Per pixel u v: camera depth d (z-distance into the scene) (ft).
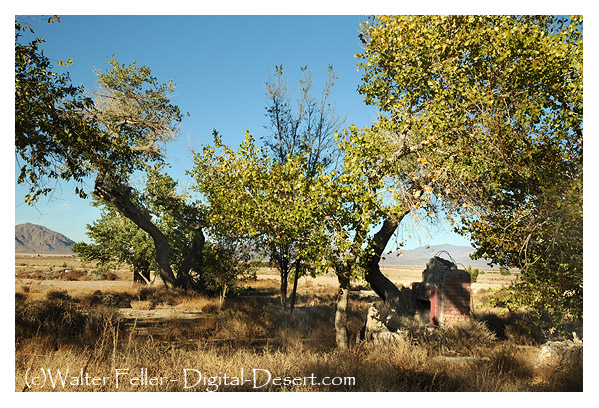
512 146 27.68
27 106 25.46
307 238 31.22
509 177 29.04
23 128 25.58
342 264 31.78
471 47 32.76
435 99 32.48
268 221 33.09
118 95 82.64
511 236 27.68
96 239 111.55
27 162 27.20
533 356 31.09
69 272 186.50
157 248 97.66
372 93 41.27
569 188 24.32
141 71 82.53
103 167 32.19
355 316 53.06
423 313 50.55
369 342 34.99
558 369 25.40
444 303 45.34
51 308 38.99
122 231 111.75
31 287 98.89
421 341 34.35
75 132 29.22
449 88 32.32
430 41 34.01
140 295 81.25
